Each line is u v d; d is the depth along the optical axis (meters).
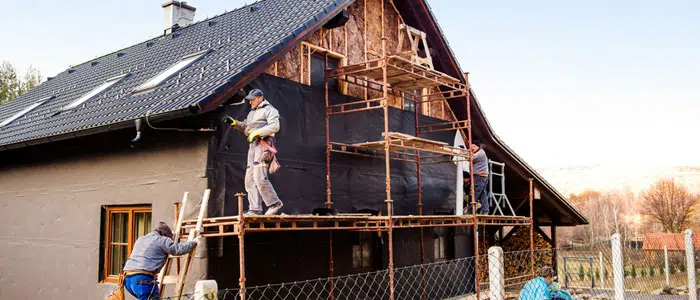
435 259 13.74
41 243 10.96
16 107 16.20
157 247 6.68
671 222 57.81
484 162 13.19
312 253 10.22
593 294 15.35
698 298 13.06
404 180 12.86
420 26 13.93
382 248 11.88
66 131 9.48
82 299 10.00
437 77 11.77
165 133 9.23
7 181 11.98
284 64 10.38
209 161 8.65
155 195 9.23
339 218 8.84
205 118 8.73
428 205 13.55
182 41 14.01
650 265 17.75
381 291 11.76
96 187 10.16
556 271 17.59
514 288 16.14
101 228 9.98
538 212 17.95
